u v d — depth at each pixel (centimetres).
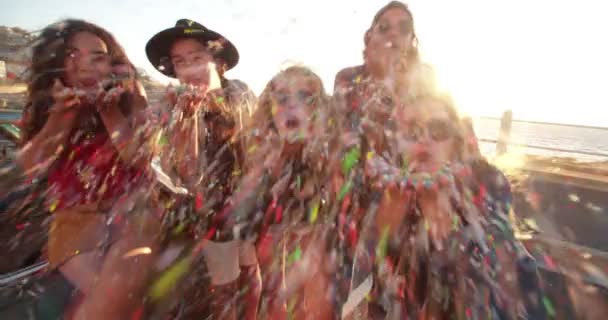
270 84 124
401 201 101
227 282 127
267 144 125
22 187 124
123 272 107
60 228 114
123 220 115
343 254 124
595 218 188
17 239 141
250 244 130
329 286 127
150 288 115
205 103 120
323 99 121
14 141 112
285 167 125
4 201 129
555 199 214
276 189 126
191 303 121
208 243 126
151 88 117
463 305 98
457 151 100
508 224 104
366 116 110
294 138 121
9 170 120
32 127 109
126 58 112
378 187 104
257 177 126
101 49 106
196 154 119
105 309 103
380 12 121
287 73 122
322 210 124
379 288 112
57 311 117
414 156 100
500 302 97
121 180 114
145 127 114
